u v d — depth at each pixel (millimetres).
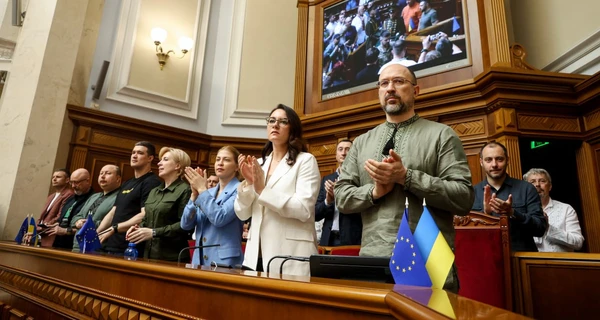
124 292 1281
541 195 2891
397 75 1540
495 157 2557
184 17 6691
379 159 1482
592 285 1812
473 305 570
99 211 2938
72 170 5211
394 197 1349
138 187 2658
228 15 7027
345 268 1103
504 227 2014
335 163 5438
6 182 3398
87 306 1407
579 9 4309
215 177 3166
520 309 1910
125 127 5660
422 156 1405
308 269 1629
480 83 4266
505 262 1973
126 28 6078
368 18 5602
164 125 5953
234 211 1908
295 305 807
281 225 1688
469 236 2078
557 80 4094
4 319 2035
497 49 4391
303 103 5957
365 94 5324
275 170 1838
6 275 2199
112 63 5871
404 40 5172
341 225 2783
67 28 3867
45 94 3635
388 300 646
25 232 2785
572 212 2791
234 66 6871
